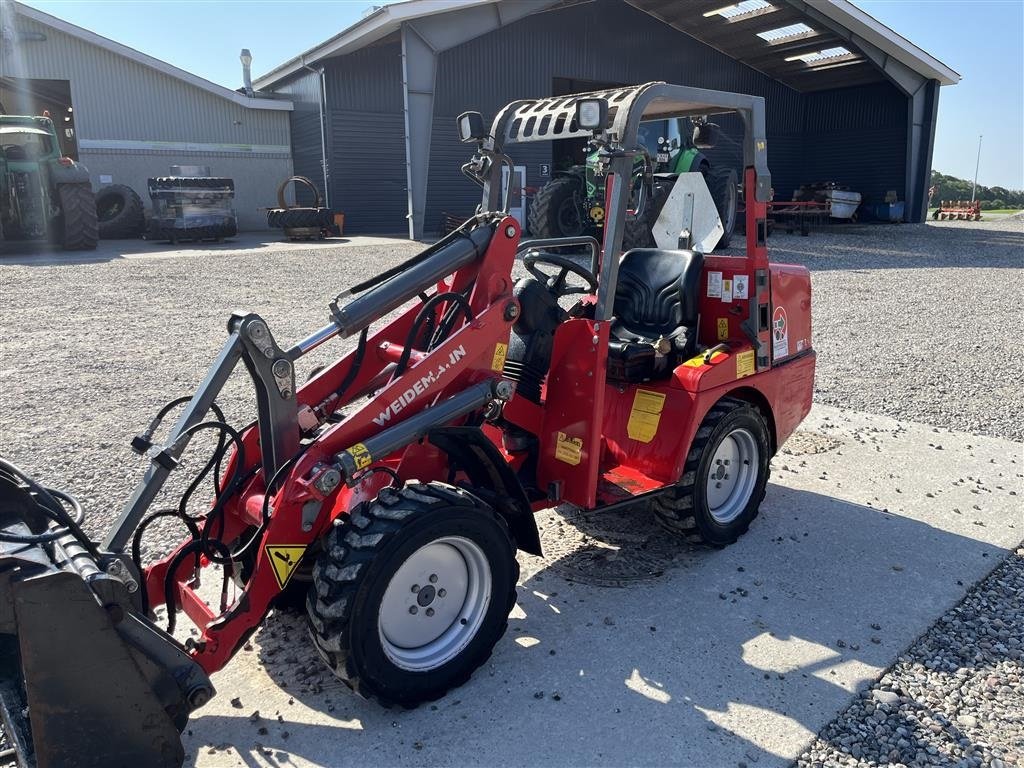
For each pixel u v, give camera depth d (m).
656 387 3.84
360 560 2.56
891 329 9.15
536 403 3.66
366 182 21.86
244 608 2.66
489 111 21.25
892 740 2.68
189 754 2.61
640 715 2.79
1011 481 4.84
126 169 23.06
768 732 2.71
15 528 2.34
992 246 18.66
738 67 24.97
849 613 3.43
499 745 2.65
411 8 16.77
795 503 4.55
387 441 2.88
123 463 4.90
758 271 3.90
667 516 3.84
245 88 25.92
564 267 4.03
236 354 2.75
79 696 2.11
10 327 8.66
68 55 21.86
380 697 2.69
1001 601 3.54
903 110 24.94
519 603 3.51
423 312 3.08
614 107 3.35
